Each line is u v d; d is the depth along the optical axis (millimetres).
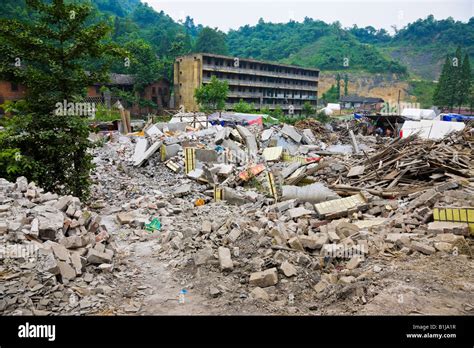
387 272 8031
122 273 9336
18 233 8578
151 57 68188
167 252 10875
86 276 8453
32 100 13992
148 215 14477
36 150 14070
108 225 13539
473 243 9242
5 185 11531
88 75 14672
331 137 33719
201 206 16000
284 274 8711
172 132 29594
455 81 68250
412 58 137250
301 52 130250
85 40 13922
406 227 10586
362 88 113875
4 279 7320
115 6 114312
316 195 14922
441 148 17266
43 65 14820
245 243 10445
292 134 27453
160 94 69312
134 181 20172
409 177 16047
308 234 11195
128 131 35875
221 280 8836
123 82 64688
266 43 136500
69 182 14664
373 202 13336
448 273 7785
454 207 10422
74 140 14250
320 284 8180
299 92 85562
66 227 9898
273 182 16438
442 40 141500
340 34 136625
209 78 70375
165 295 8312
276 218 12898
